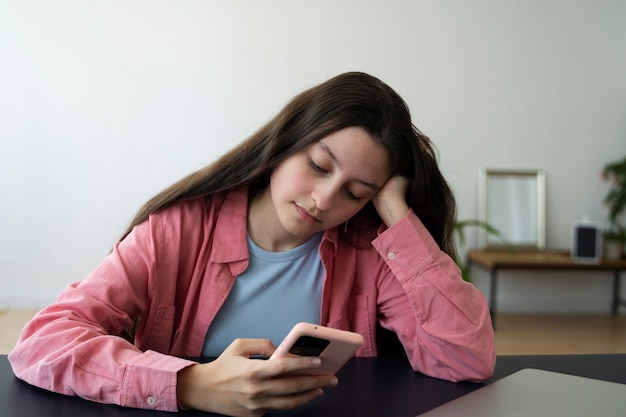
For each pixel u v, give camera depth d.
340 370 0.87
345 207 0.84
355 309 1.03
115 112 3.57
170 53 3.61
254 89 3.69
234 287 0.96
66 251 3.57
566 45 3.96
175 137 3.63
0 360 0.81
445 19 3.84
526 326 3.60
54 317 0.77
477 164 3.93
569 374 0.85
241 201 0.96
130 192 3.61
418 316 0.89
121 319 0.83
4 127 3.48
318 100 0.82
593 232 3.68
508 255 3.78
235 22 3.66
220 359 0.66
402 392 0.77
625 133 4.03
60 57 3.51
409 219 0.92
